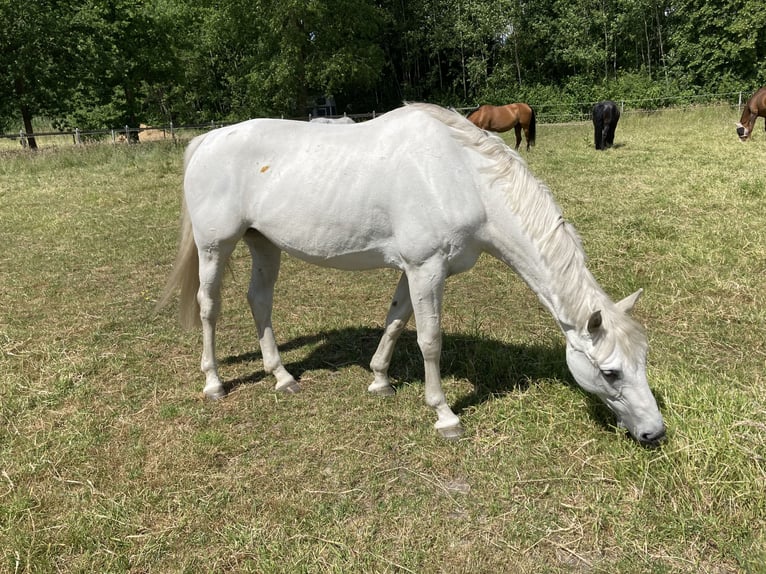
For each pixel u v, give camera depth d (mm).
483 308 4230
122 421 2867
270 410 2988
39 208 7816
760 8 21609
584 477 2355
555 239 2395
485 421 2783
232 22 23188
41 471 2455
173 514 2229
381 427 2799
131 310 4363
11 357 3521
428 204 2447
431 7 30688
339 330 3990
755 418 2479
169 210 7652
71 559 2018
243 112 27078
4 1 15883
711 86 23375
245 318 4262
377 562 1976
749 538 1964
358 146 2627
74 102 19891
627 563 1933
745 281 4211
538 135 16766
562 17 27688
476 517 2189
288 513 2219
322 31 23234
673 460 2277
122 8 19688
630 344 2219
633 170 8961
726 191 6824
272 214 2758
